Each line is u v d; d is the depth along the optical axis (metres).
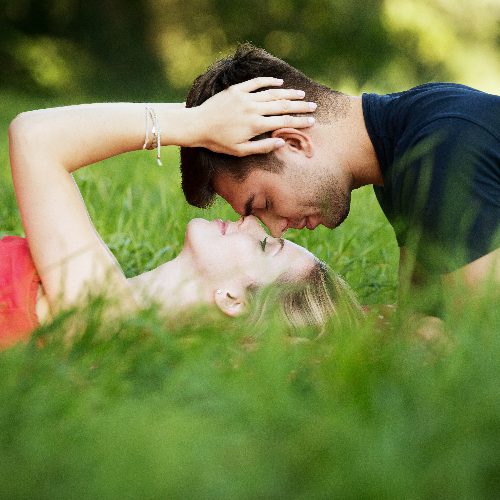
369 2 32.41
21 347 3.10
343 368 2.79
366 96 4.42
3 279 3.90
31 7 30.59
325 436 2.32
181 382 2.81
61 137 4.02
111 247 5.56
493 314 3.06
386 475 2.09
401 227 4.22
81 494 2.09
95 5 31.33
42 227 3.93
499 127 3.99
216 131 4.13
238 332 3.58
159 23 32.41
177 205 6.75
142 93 29.67
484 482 2.23
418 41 32.19
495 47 32.47
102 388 2.84
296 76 4.39
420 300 3.56
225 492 2.08
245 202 4.33
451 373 2.69
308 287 4.27
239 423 2.54
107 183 7.96
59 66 29.98
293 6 32.69
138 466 2.09
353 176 4.40
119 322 3.45
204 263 4.20
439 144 3.93
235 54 4.46
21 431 2.44
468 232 3.82
